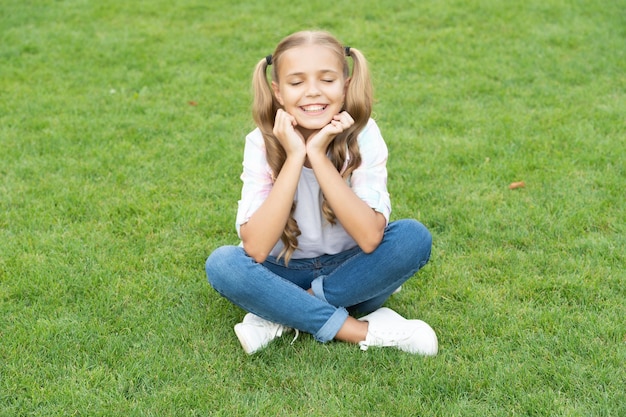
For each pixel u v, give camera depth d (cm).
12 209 398
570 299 310
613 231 364
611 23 688
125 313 307
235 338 292
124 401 255
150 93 575
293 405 252
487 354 274
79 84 592
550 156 451
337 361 274
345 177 285
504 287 319
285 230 281
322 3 774
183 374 268
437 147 470
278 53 279
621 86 564
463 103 543
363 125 284
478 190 411
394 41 671
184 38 696
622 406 244
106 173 443
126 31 714
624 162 436
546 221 373
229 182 431
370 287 285
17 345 286
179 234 374
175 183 430
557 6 733
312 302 280
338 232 289
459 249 354
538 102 538
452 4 754
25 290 322
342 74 280
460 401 250
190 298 318
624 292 312
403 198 405
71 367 273
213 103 555
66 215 391
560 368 262
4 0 795
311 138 271
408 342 276
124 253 355
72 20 743
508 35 674
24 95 568
